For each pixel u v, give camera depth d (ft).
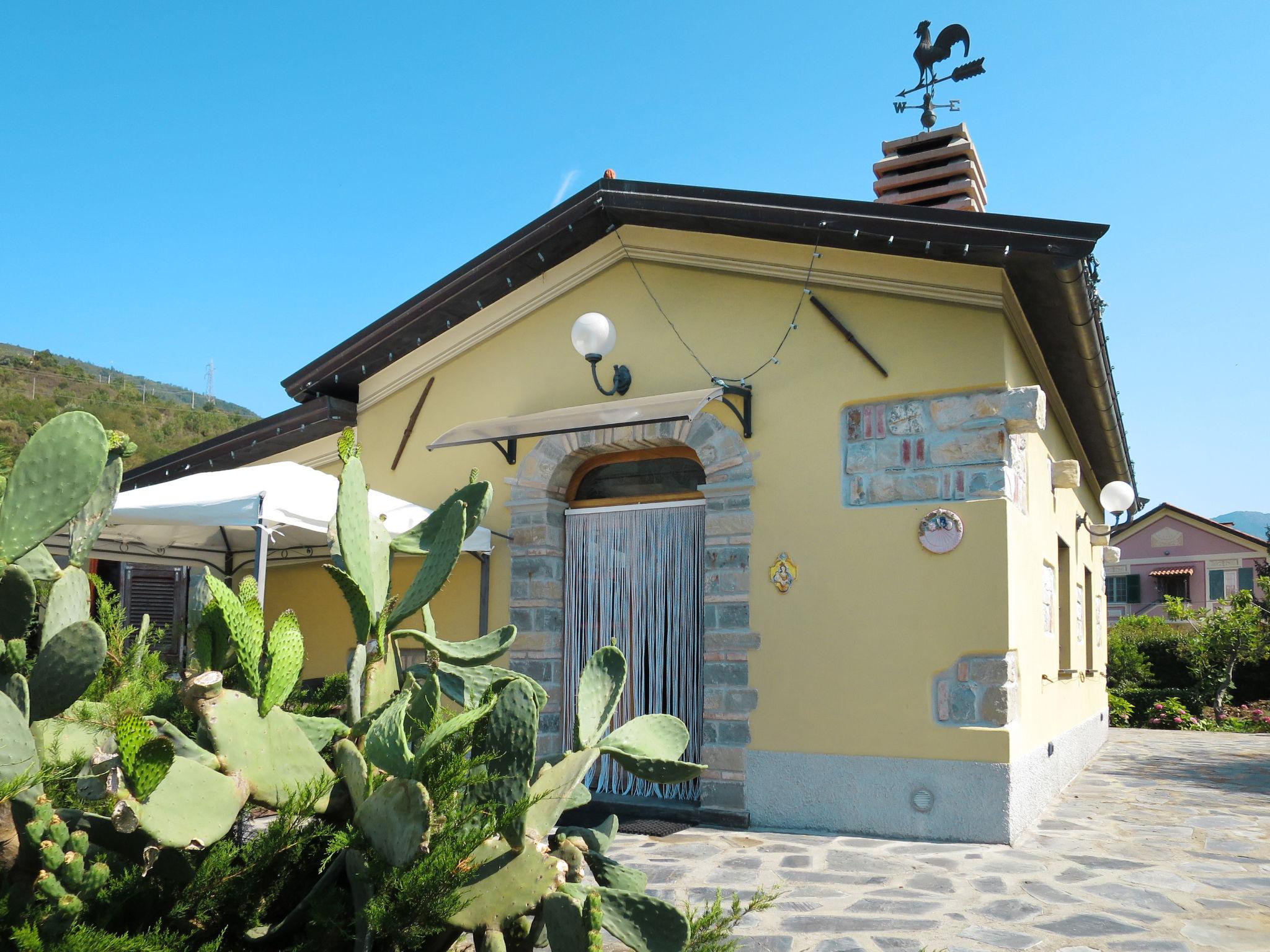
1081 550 35.63
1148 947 13.21
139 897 8.42
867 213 20.51
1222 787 27.96
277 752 8.67
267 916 9.16
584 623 25.40
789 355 22.61
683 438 23.65
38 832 7.34
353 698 10.31
